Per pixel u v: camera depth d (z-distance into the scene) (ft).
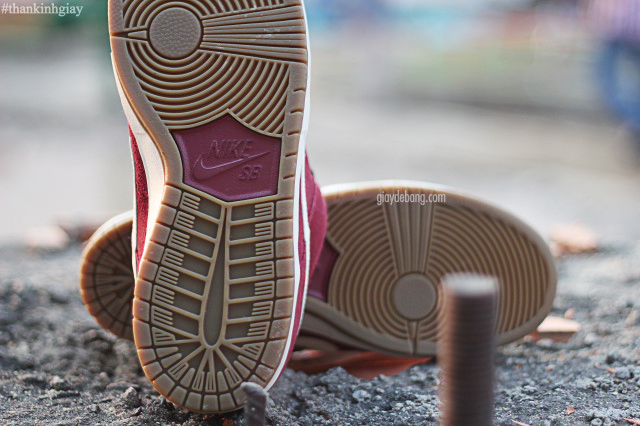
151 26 2.19
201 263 2.17
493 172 7.52
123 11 2.19
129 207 5.67
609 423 2.26
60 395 2.45
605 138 9.54
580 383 2.48
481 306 1.73
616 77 8.07
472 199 2.56
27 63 15.64
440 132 9.86
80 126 9.30
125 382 2.54
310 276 2.51
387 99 12.21
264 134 2.20
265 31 2.19
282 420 2.28
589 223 5.52
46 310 3.13
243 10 2.19
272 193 2.19
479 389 1.73
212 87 2.20
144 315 2.16
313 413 2.34
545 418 2.29
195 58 2.19
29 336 2.88
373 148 8.63
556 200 6.35
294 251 2.20
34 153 7.84
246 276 2.18
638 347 2.75
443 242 2.59
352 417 2.31
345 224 2.57
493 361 1.75
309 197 2.37
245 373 2.17
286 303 2.18
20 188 6.35
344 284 2.60
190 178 2.19
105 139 8.64
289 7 2.19
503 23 12.51
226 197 2.18
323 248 2.59
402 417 2.31
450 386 1.74
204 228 2.18
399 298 2.60
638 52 7.88
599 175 7.50
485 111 11.50
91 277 2.58
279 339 2.18
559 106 11.18
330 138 9.24
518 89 11.73
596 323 3.00
